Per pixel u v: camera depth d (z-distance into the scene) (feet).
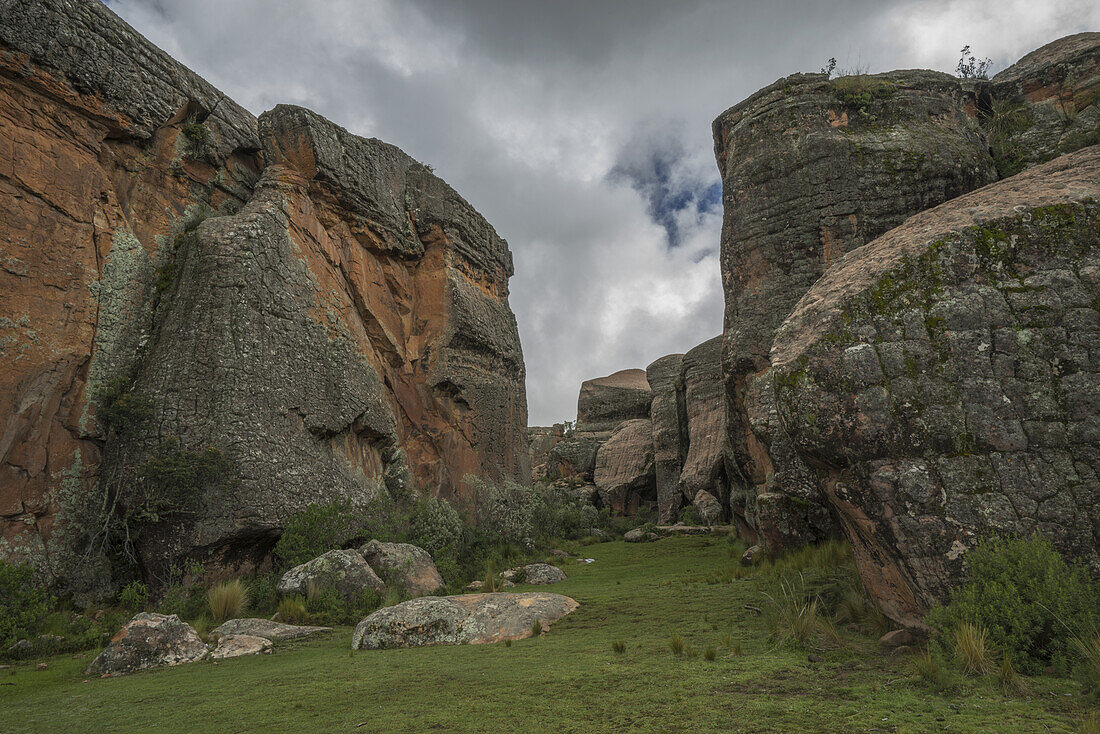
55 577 39.75
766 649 18.21
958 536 16.70
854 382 19.20
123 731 13.80
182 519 43.19
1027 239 19.31
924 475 17.53
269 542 47.47
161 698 17.15
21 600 32.42
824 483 20.35
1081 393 17.13
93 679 22.17
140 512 42.78
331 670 19.48
